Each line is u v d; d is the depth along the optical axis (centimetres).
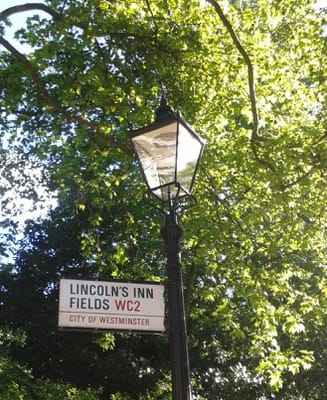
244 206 1237
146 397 1695
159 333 474
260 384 1955
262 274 1167
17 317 1988
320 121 1112
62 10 1046
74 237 1945
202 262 1269
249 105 1068
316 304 1212
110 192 1267
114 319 473
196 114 1136
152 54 1072
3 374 1301
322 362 1878
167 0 1046
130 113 1173
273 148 1016
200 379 1966
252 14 1079
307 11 1093
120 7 1062
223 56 1058
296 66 1116
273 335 1101
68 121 1065
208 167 1182
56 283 2031
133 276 1377
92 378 1866
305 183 1023
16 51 1000
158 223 1275
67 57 1165
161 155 480
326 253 1347
